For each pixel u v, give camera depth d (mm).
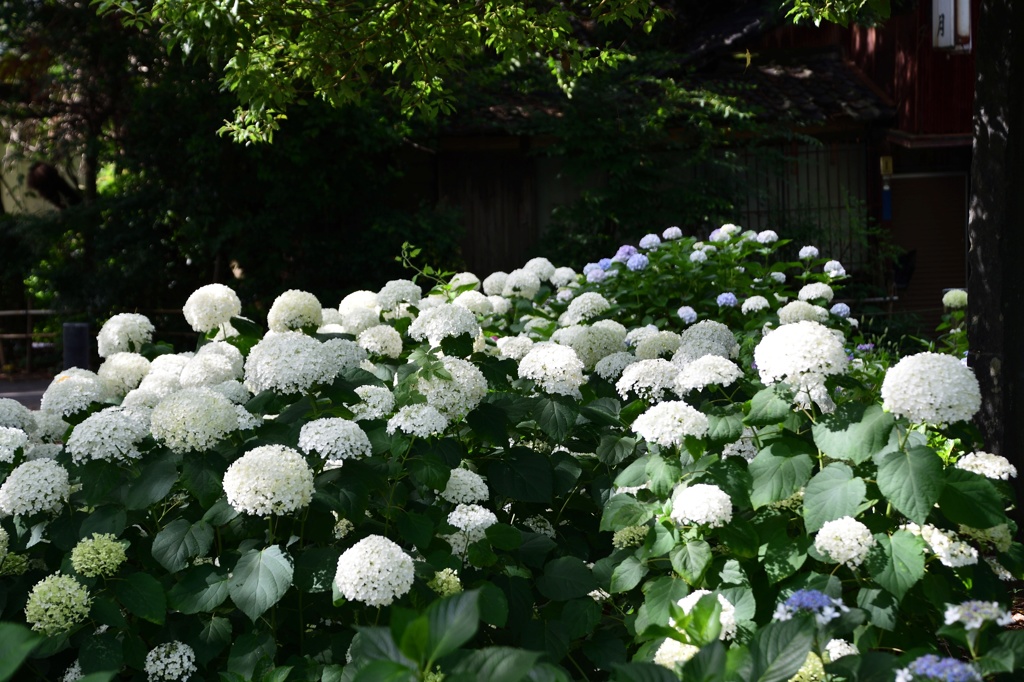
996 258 4926
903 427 2854
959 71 12742
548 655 3033
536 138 14234
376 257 13789
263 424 3455
